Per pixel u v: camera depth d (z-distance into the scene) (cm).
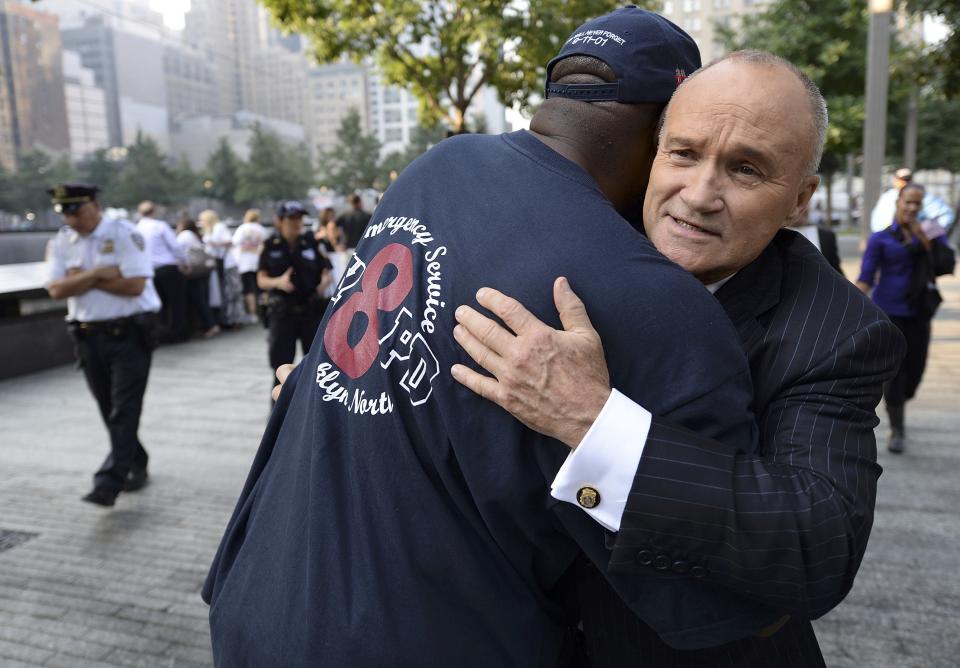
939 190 5097
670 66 112
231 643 105
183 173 8550
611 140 111
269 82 14312
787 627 118
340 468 102
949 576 335
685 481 90
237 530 119
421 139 7544
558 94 113
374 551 96
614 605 114
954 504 415
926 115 3128
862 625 298
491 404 95
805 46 1972
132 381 443
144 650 301
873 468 99
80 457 550
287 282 590
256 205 8319
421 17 991
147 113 11838
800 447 97
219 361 915
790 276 112
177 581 356
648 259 97
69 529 416
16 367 842
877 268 509
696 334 94
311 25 1003
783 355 104
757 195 102
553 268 96
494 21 932
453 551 96
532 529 98
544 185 103
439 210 107
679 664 112
